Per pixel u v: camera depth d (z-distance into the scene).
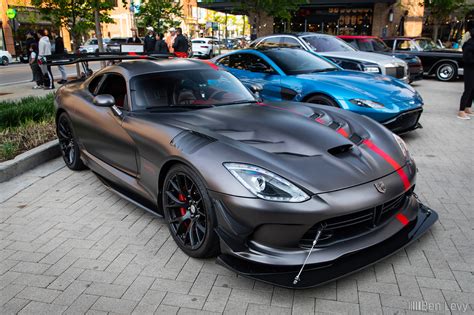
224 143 2.85
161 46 13.67
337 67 7.08
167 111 3.64
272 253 2.55
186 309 2.49
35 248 3.25
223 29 62.75
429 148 5.81
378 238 2.71
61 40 13.18
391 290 2.62
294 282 2.43
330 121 3.50
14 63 28.00
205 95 3.94
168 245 3.26
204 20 59.19
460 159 5.30
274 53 6.97
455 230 3.38
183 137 3.01
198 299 2.58
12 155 5.22
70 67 19.80
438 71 14.38
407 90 6.01
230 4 22.31
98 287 2.73
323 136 3.08
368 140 3.20
